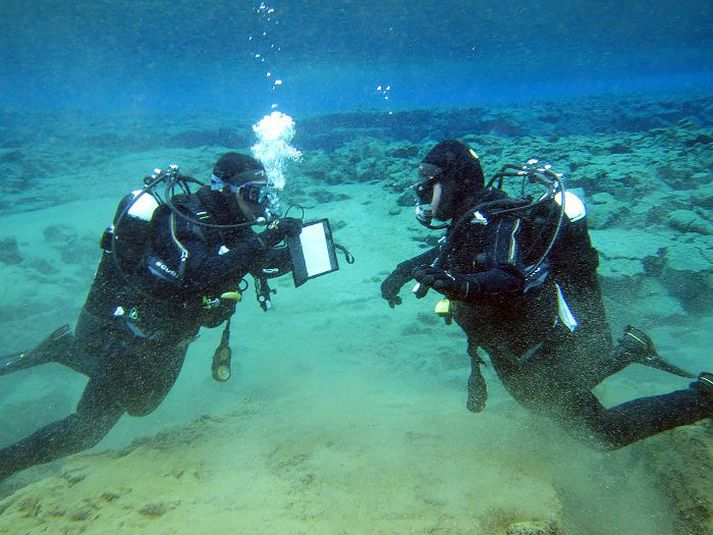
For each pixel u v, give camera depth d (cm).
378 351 519
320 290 719
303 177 1470
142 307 268
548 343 234
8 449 267
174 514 205
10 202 1326
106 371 268
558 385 238
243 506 211
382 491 223
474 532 191
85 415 276
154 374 279
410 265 309
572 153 1245
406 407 355
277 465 255
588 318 265
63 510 215
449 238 238
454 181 238
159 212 260
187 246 253
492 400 395
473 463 252
